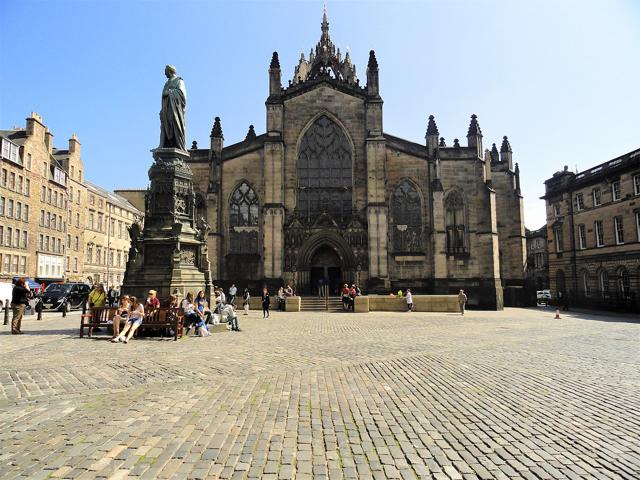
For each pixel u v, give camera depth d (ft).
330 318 112.16
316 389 35.91
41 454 21.89
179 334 65.51
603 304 173.17
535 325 96.73
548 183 209.67
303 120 170.40
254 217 166.91
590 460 21.91
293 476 19.86
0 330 74.74
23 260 193.36
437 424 27.32
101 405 30.42
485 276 164.14
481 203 167.94
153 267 78.33
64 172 228.22
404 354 53.93
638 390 36.09
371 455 22.39
